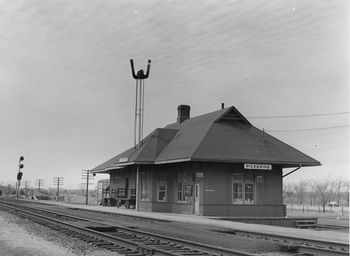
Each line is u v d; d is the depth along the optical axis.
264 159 31.33
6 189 119.19
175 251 13.18
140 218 28.25
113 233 18.33
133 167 40.06
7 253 12.57
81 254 12.20
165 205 35.31
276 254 13.28
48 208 39.50
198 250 13.38
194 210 31.94
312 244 15.79
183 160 30.53
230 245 14.92
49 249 13.05
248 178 32.22
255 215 31.80
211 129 33.50
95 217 29.08
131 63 39.97
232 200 31.56
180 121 42.22
